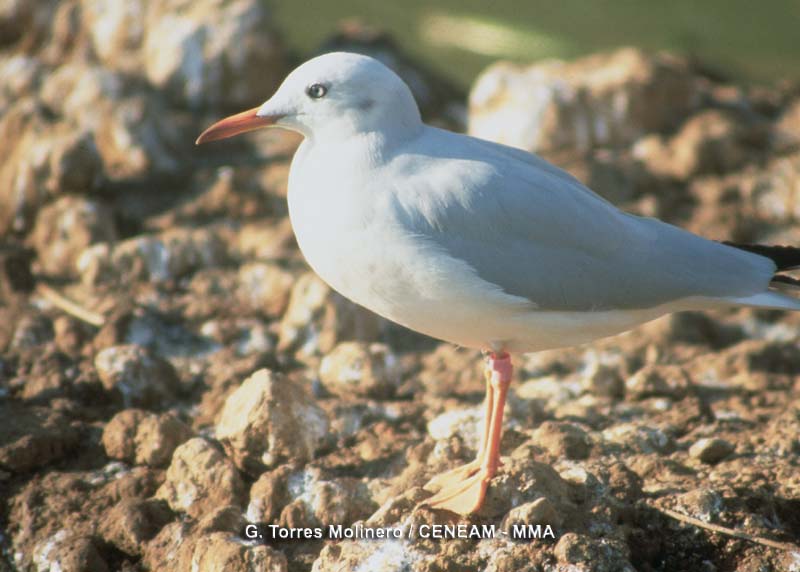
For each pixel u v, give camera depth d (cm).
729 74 1983
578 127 1648
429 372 1195
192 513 902
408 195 800
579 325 841
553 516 802
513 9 2184
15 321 1234
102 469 982
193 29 1777
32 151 1451
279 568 800
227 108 1780
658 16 2166
